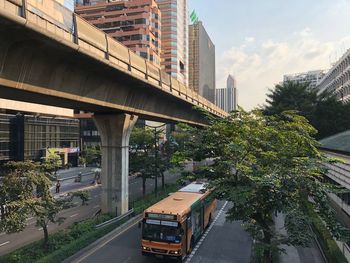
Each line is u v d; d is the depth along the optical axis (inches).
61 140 2778.1
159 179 2253.9
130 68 927.0
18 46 587.5
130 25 4040.4
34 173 740.0
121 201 1120.8
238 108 603.2
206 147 568.4
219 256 786.2
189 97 1542.8
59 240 804.6
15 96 742.5
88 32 736.3
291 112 597.6
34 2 563.2
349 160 705.6
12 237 926.4
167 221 729.6
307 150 561.9
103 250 810.2
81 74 797.9
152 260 751.7
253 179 461.4
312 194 510.3
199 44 7130.9
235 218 542.3
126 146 1156.5
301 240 479.2
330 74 3644.2
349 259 614.9
